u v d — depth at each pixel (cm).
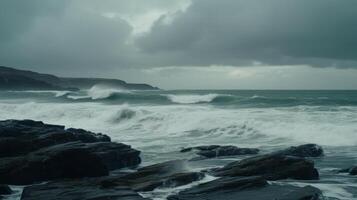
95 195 1170
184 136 2647
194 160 1844
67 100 5778
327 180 1395
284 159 1457
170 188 1305
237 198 1148
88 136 1988
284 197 1100
